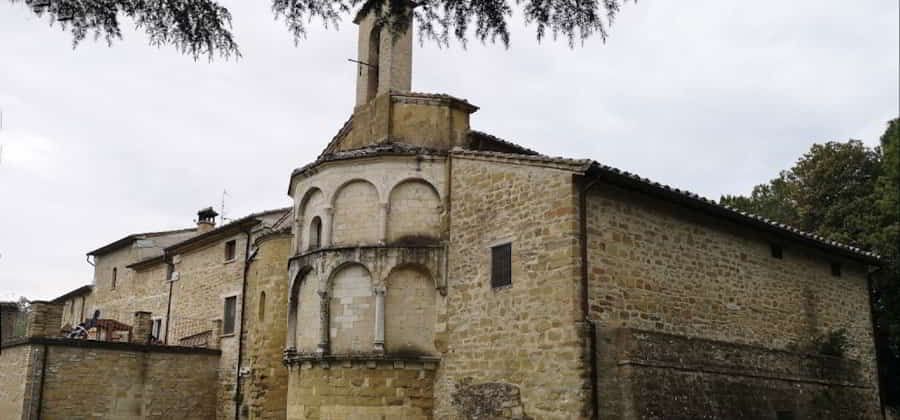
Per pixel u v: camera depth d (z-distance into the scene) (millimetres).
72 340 24516
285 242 24328
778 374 17875
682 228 17484
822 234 31750
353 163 19359
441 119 21016
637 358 14977
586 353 14688
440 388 17656
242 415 26500
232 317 28891
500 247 17047
